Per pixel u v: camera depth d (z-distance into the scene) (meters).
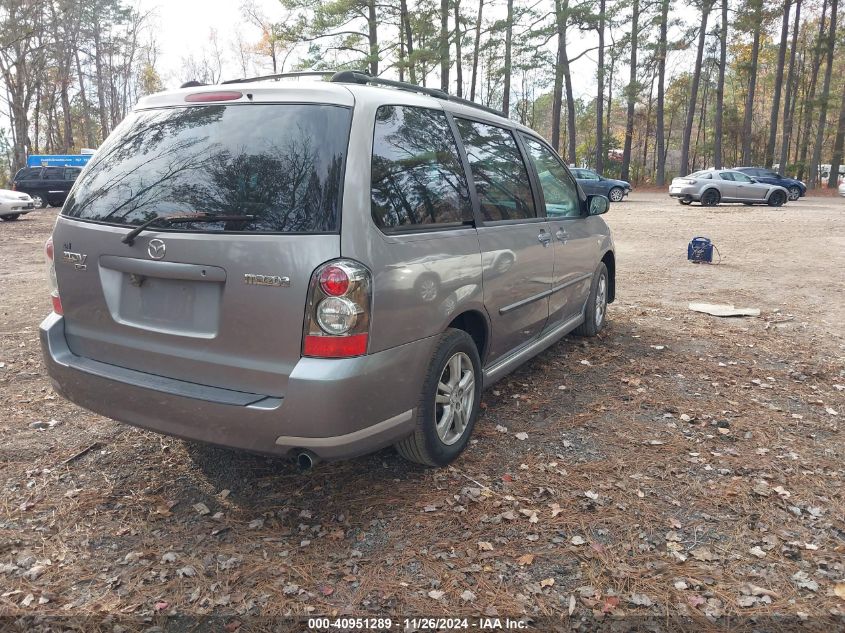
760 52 56.47
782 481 3.43
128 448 3.74
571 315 5.25
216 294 2.73
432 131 3.40
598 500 3.23
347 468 3.51
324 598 2.53
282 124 2.82
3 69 44.91
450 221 3.34
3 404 4.36
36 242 14.44
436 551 2.82
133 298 2.95
